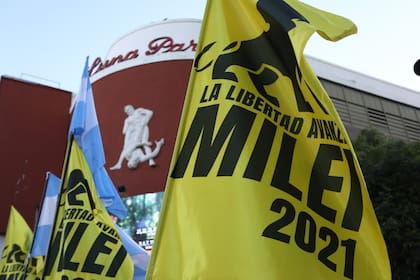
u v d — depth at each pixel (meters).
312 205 3.52
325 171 3.65
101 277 6.75
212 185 3.51
